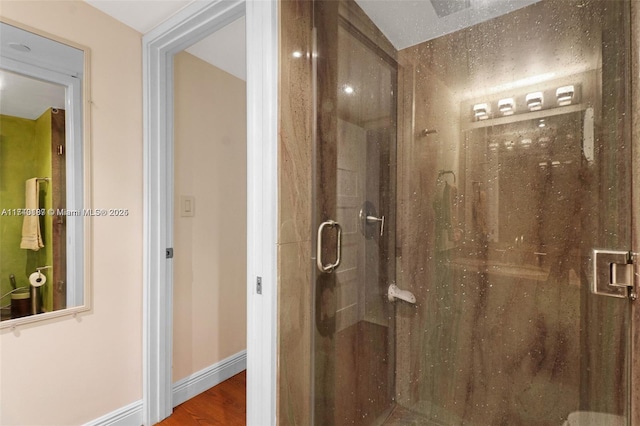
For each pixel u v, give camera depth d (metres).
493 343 1.08
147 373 1.62
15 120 1.22
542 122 0.97
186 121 1.84
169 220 1.72
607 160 0.85
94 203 1.44
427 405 1.18
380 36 1.18
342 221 1.21
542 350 0.99
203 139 1.94
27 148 1.25
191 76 1.87
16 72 1.22
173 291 1.77
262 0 1.09
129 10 1.44
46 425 1.31
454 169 1.12
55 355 1.34
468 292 1.11
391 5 1.16
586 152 0.89
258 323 1.11
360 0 1.19
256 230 1.12
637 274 0.78
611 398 0.85
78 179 1.39
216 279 2.02
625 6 0.81
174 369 1.79
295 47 1.15
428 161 1.15
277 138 1.08
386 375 1.22
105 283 1.49
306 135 1.20
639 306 0.78
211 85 1.98
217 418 1.70
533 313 1.00
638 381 0.78
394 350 1.22
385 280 1.22
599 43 0.86
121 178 1.54
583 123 0.89
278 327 1.09
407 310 1.20
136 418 1.61
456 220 1.12
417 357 1.19
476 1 1.06
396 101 1.18
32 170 1.27
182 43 1.59
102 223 1.47
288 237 1.12
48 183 1.31
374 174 1.20
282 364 1.11
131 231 1.59
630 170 0.80
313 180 1.22
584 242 0.90
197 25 1.45
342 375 1.21
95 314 1.45
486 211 1.07
